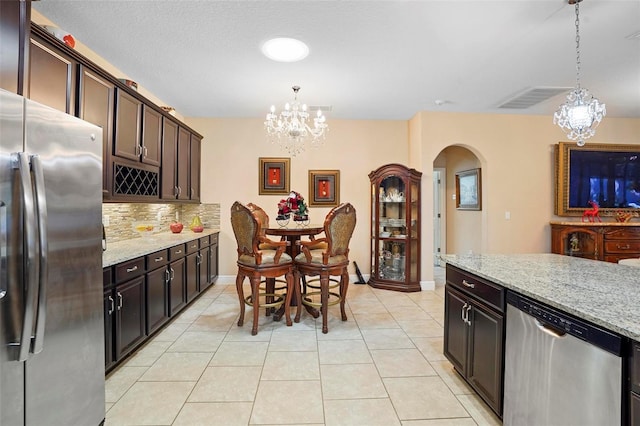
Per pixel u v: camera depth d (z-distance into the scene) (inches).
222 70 122.0
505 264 81.4
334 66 118.1
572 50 105.7
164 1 81.6
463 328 80.1
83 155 59.1
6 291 44.7
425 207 177.0
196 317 131.9
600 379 43.4
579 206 178.7
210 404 74.6
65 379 55.2
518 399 59.2
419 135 176.9
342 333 116.3
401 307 146.1
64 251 54.5
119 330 88.7
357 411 72.3
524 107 167.0
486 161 178.5
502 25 91.4
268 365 92.7
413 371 89.6
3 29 57.2
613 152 180.1
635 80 129.7
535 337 55.3
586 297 52.8
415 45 102.6
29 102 47.6
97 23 91.2
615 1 80.4
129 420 69.0
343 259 125.5
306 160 191.0
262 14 86.8
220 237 188.1
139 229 137.9
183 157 155.0
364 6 83.2
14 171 45.3
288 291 123.0
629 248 165.3
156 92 145.6
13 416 45.9
